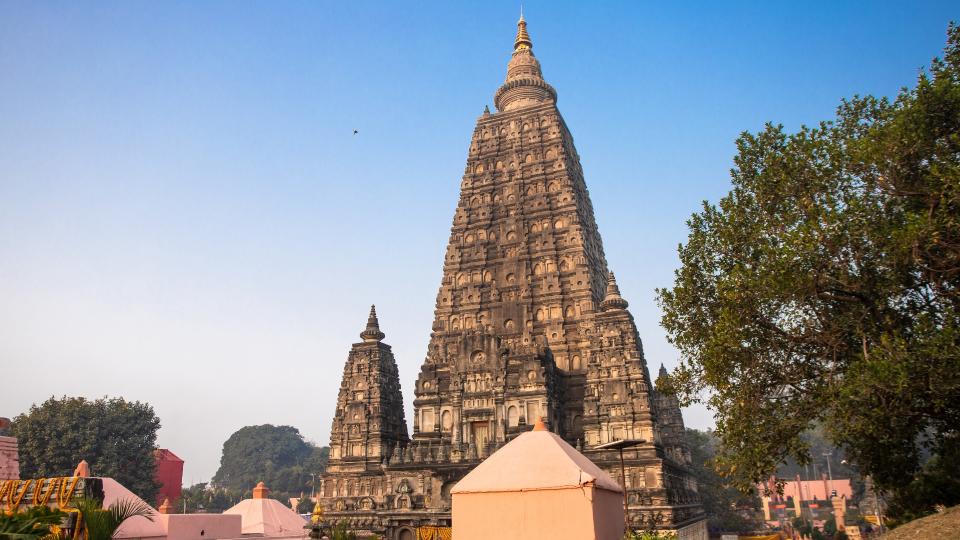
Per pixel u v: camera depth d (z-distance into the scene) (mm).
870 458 35781
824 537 110438
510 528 26797
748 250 37156
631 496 66125
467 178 98062
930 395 29156
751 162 38375
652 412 70062
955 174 28516
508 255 90125
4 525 16578
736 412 34625
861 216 32344
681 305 38031
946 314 29672
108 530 32875
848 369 30547
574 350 80938
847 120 37219
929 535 25578
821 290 33312
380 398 83188
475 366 77375
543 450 28953
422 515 68500
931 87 32031
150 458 117000
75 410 110938
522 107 101188
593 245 95188
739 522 119938
